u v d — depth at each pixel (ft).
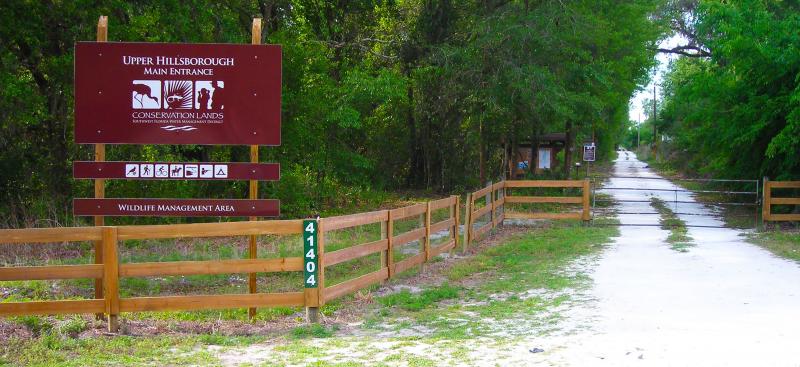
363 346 22.68
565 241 53.16
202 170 27.96
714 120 77.82
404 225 64.90
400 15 96.17
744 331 23.66
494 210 61.46
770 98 66.28
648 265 40.55
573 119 90.74
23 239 24.12
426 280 37.60
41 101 57.16
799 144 63.16
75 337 24.14
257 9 74.28
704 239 54.08
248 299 26.05
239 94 27.94
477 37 89.71
